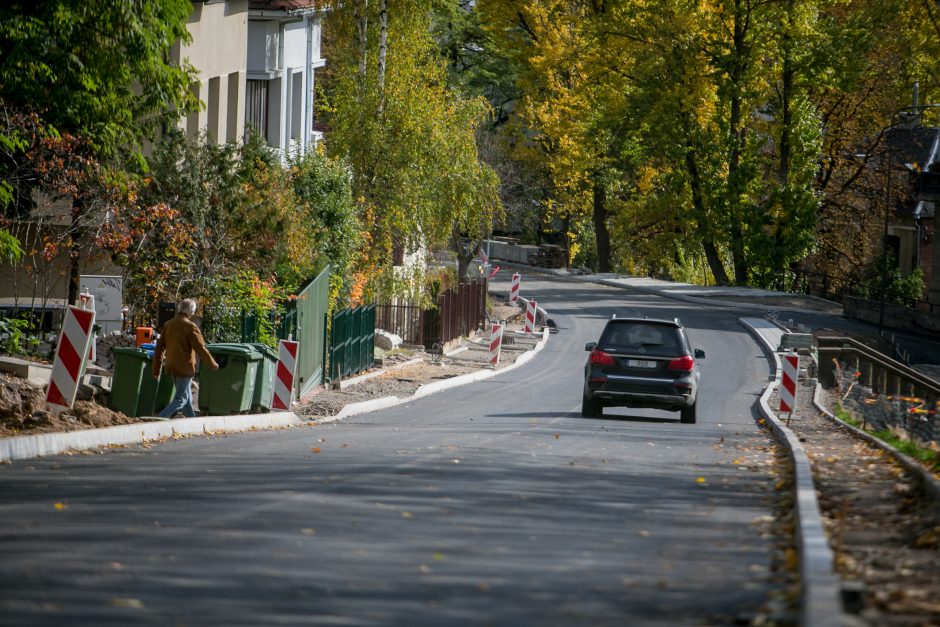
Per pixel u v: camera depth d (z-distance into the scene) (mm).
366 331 106375
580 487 37094
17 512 29828
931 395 81812
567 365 133375
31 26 62469
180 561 23328
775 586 21906
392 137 132250
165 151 83688
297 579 21828
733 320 177375
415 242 136875
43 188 73562
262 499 32312
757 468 45438
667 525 29844
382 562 23750
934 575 22047
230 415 64188
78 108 67562
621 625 18641
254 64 127000
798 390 106312
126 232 73812
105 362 69438
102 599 19734
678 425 72750
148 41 65562
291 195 90688
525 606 19984
